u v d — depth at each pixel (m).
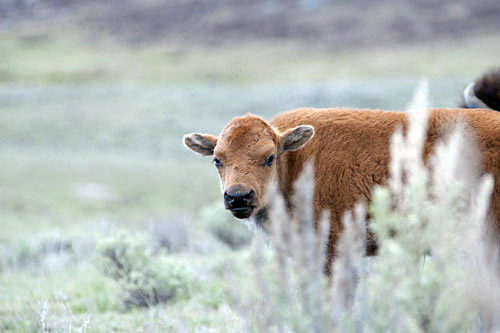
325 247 19.50
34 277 38.16
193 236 53.28
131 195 117.56
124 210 103.94
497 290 14.55
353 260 14.82
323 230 15.84
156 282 29.03
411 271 13.48
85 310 28.34
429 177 20.23
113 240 30.45
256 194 21.55
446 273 13.11
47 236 52.62
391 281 13.57
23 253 48.91
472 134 20.64
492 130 20.64
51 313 26.86
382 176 21.30
